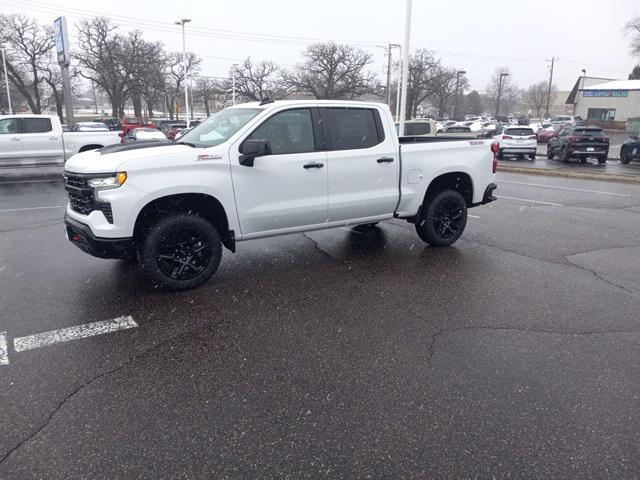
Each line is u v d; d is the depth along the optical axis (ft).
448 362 11.47
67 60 123.34
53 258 19.66
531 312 14.44
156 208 15.57
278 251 20.94
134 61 163.12
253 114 16.90
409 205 20.24
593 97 173.17
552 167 61.82
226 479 7.77
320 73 185.47
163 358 11.59
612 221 27.96
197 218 15.69
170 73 187.62
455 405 9.76
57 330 13.01
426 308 14.70
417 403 9.82
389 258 19.97
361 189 18.71
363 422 9.21
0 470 7.91
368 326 13.42
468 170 21.33
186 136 18.34
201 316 14.01
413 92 205.36
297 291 16.07
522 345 12.34
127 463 8.10
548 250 21.40
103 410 9.53
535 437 8.82
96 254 15.05
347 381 10.63
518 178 50.96
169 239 15.53
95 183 14.30
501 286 16.69
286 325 13.44
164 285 15.61
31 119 46.06
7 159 45.09
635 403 9.87
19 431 8.87
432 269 18.52
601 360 11.61
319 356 11.73
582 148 66.33
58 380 10.59
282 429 8.99
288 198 17.12
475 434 8.89
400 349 12.10
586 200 35.86
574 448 8.54
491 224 26.91
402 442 8.66
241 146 16.05
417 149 20.02
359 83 183.62
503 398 10.02
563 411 9.59
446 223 21.56
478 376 10.85
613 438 8.80
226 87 192.95
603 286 16.75
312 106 17.58
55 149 46.91
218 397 10.00
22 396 9.96
